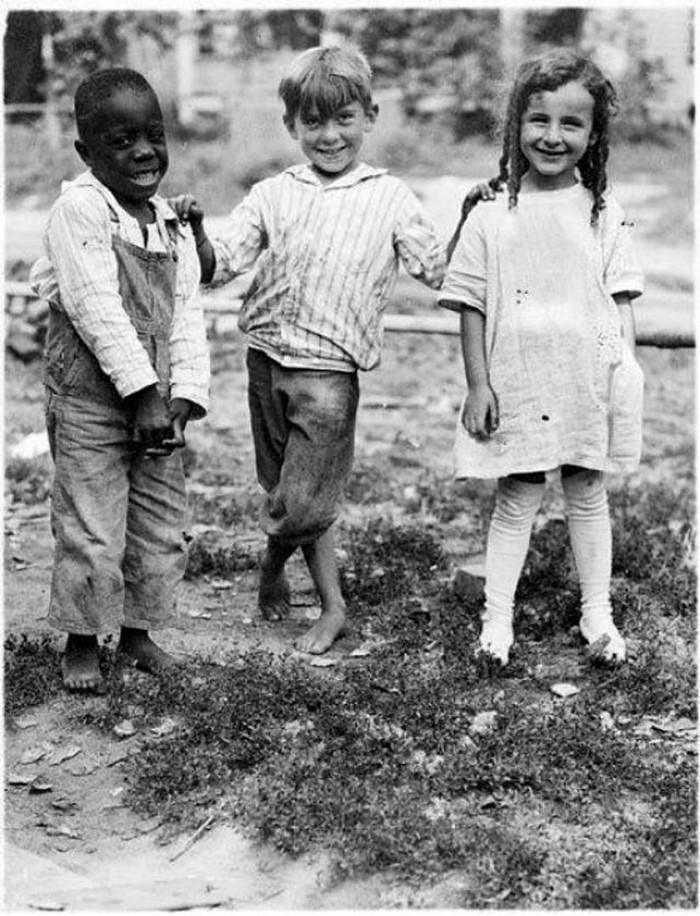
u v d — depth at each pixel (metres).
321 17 17.86
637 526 5.98
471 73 17.70
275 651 4.80
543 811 3.75
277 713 4.20
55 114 16.11
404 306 11.40
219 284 4.75
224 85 17.59
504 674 4.54
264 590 5.15
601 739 4.01
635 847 3.58
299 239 4.62
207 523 6.29
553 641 4.87
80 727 4.21
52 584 4.35
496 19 17.91
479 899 3.39
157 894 3.42
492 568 4.72
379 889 3.46
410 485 6.95
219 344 10.45
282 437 4.84
